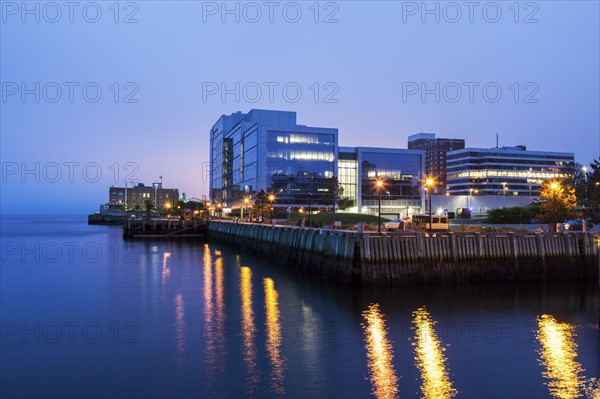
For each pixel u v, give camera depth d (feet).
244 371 74.84
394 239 135.23
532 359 78.23
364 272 132.77
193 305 125.18
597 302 119.34
